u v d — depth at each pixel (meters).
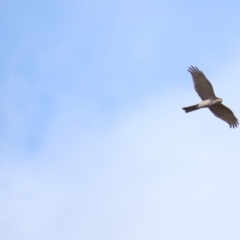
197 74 64.56
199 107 63.97
